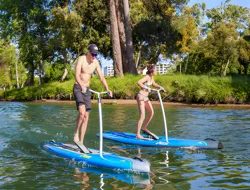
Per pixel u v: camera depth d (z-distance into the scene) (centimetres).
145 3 3531
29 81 4103
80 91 614
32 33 3525
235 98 1867
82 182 437
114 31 2570
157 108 1630
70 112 1446
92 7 3353
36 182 437
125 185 424
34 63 3912
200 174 473
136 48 3819
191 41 3594
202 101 1927
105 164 511
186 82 2028
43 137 772
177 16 3453
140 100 730
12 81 5412
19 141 721
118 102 2044
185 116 1241
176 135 805
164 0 3456
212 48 3183
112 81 2289
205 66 3466
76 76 609
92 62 625
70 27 3072
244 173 477
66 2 3344
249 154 600
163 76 2228
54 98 2550
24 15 3512
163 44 3659
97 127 941
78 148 609
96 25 3497
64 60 3353
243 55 3234
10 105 1986
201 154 604
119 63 2589
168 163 540
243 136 784
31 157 578
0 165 524
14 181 441
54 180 446
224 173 478
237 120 1105
